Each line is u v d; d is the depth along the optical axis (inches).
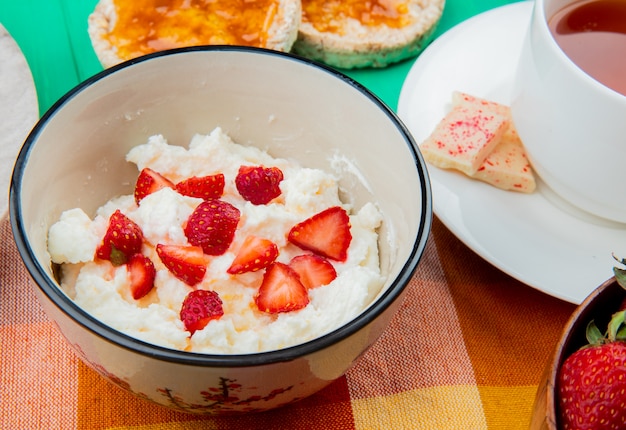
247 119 18.3
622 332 15.3
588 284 17.9
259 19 20.8
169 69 17.4
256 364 14.5
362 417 16.9
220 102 18.1
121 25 20.8
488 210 18.8
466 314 18.3
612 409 15.0
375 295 16.6
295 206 17.5
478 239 18.3
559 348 15.5
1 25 20.2
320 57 21.7
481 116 19.6
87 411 16.6
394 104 21.4
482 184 19.2
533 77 18.3
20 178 15.6
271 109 18.1
